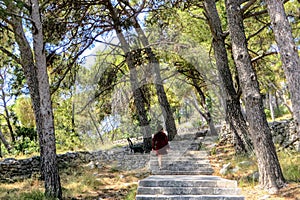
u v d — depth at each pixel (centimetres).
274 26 603
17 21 927
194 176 856
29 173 1037
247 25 1256
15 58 987
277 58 1330
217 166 950
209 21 1043
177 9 1154
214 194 695
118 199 743
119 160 1207
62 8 1038
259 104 707
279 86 1723
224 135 1240
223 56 1055
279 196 615
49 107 766
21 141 1541
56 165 749
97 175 1014
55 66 1121
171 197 670
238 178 786
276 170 670
